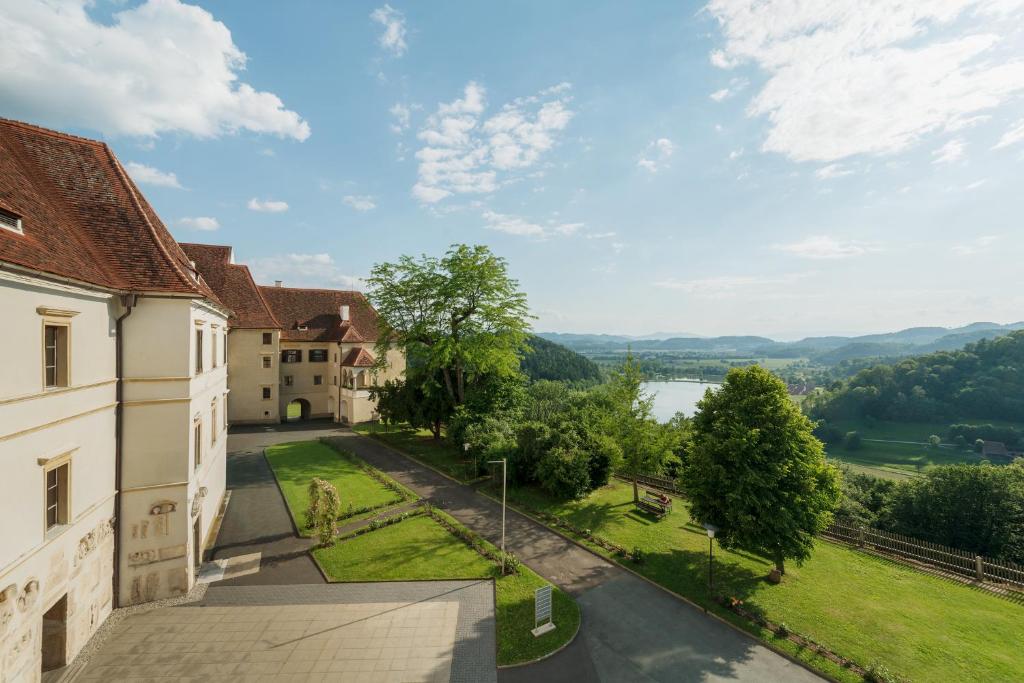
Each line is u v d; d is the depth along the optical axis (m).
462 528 22.75
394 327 42.59
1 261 9.51
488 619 15.70
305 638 14.47
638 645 14.73
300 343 52.97
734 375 20.00
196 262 47.50
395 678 12.89
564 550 21.19
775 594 17.81
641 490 30.03
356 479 30.67
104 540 14.58
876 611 16.72
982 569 19.09
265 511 24.98
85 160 17.28
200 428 19.00
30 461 10.93
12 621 10.28
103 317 14.33
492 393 39.84
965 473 27.94
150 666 12.91
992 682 13.17
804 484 17.69
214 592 16.95
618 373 28.38
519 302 41.03
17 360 10.51
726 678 13.34
